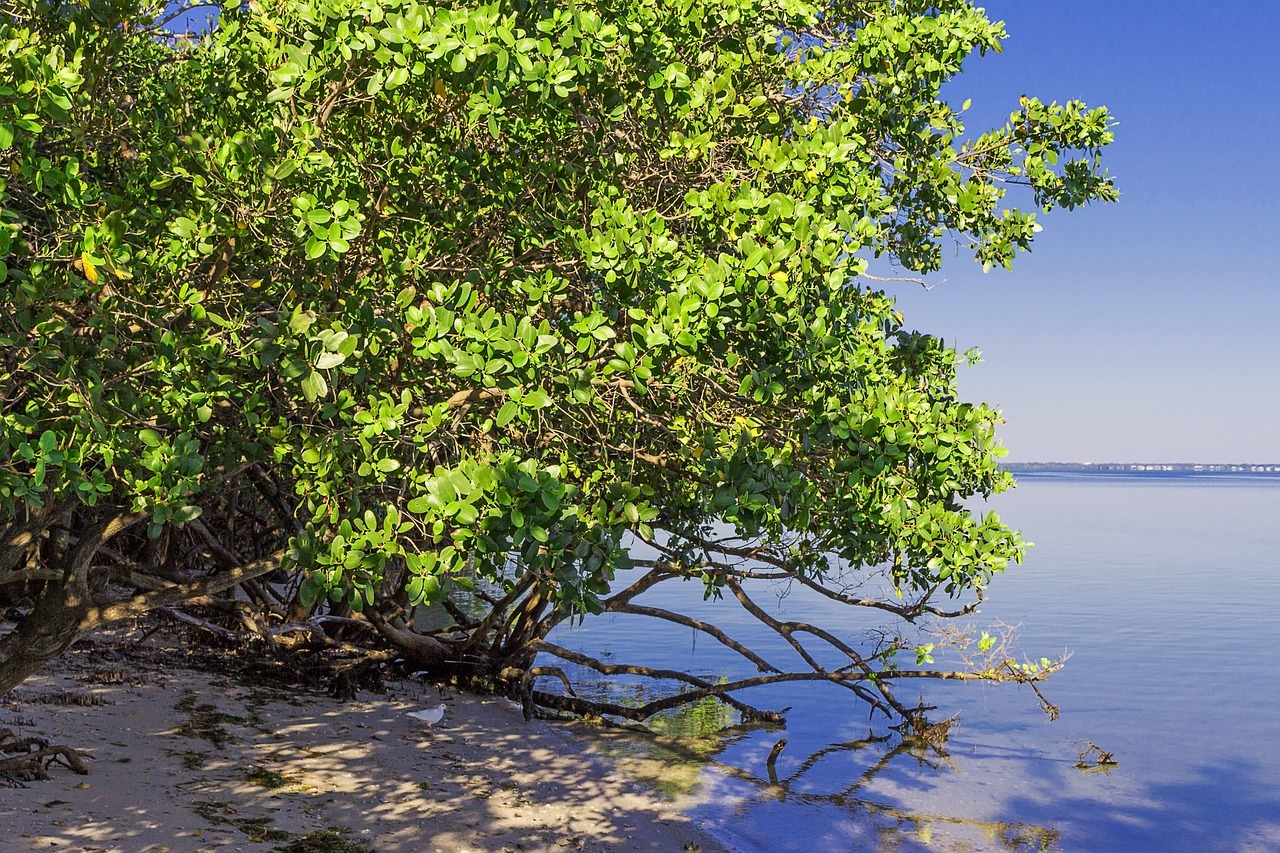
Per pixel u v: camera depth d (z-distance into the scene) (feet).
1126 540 288.71
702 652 94.94
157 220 20.35
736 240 20.72
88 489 17.81
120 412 18.49
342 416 19.74
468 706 59.26
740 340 21.06
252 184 19.52
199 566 62.08
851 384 23.22
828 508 24.43
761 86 26.20
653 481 24.02
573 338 22.02
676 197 24.53
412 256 21.95
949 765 59.41
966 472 25.64
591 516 19.45
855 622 115.75
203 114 23.65
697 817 45.06
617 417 22.57
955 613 54.34
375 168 22.47
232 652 61.67
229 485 40.42
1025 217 33.30
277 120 21.66
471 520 17.52
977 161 33.81
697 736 61.72
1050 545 268.00
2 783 32.12
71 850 28.02
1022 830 48.21
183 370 19.15
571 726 59.72
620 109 22.74
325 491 19.47
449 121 23.21
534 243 24.02
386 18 17.31
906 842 45.19
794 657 93.15
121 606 26.17
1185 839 48.44
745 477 20.95
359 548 18.39
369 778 41.45
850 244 20.34
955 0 31.04
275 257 21.04
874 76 29.07
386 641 63.36
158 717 44.60
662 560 56.54
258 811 34.73
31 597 46.32
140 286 19.84
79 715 42.42
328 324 18.94
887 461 22.30
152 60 26.99
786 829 45.09
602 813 43.11
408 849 34.12
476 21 17.39
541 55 18.72
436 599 17.99
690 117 23.82
